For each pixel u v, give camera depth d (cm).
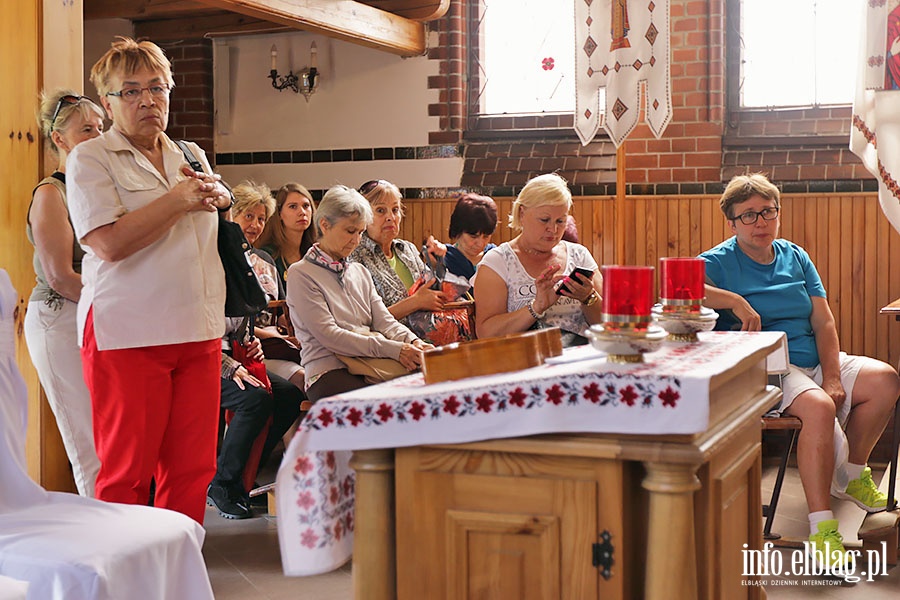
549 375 190
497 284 418
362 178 694
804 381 397
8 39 391
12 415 237
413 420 193
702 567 201
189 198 293
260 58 711
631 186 639
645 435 184
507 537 193
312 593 352
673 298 250
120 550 219
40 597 209
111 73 299
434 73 677
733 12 629
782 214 611
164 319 298
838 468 411
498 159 669
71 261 353
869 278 596
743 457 228
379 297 443
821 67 622
